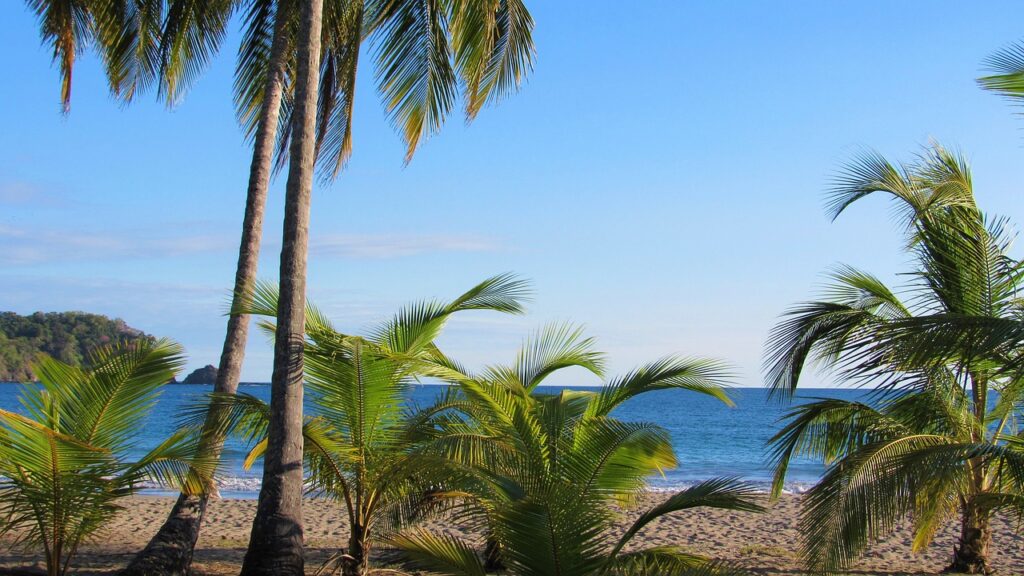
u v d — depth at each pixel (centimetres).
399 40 1002
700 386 729
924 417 812
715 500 536
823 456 863
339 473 770
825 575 633
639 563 561
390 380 764
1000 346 577
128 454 746
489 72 1036
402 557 718
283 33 920
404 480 721
